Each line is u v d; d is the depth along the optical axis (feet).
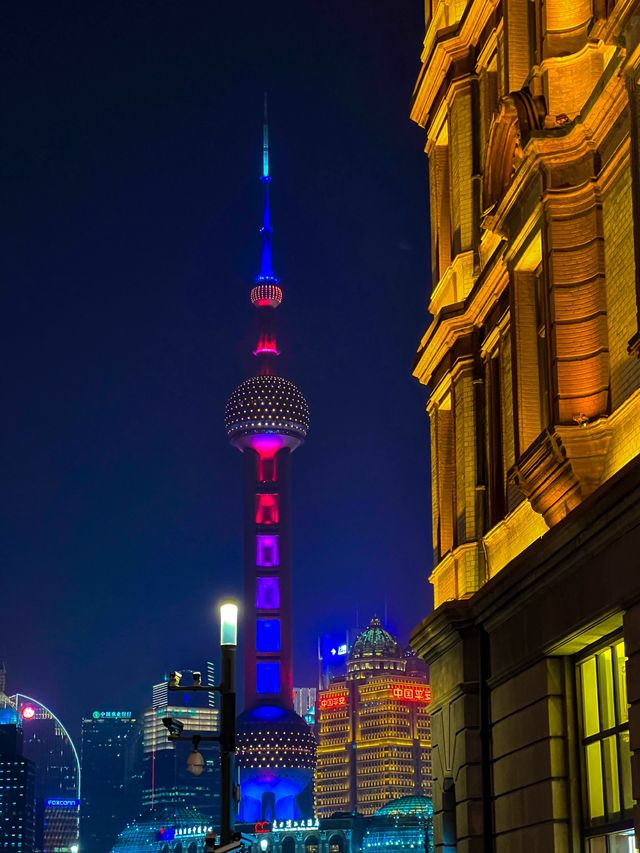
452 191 133.69
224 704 78.48
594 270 89.76
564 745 92.17
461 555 122.93
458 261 130.52
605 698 87.15
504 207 103.35
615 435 86.33
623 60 78.95
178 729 77.71
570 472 88.69
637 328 79.20
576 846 89.81
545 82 96.53
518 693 100.73
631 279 83.25
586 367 89.56
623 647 83.66
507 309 114.93
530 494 97.40
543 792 92.94
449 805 118.62
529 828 96.53
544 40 96.99
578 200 91.40
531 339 103.14
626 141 83.97
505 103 98.89
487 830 108.78
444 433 139.03
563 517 90.89
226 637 79.20
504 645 105.60
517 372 103.45
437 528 136.98
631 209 83.25
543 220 93.40
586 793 90.27
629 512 75.10
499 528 113.80
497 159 108.78
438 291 135.54
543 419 97.81
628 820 81.76
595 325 89.35
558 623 90.27
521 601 98.07
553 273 91.61
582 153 90.89
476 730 111.55
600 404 88.17
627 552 76.95
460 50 132.36
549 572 90.17
